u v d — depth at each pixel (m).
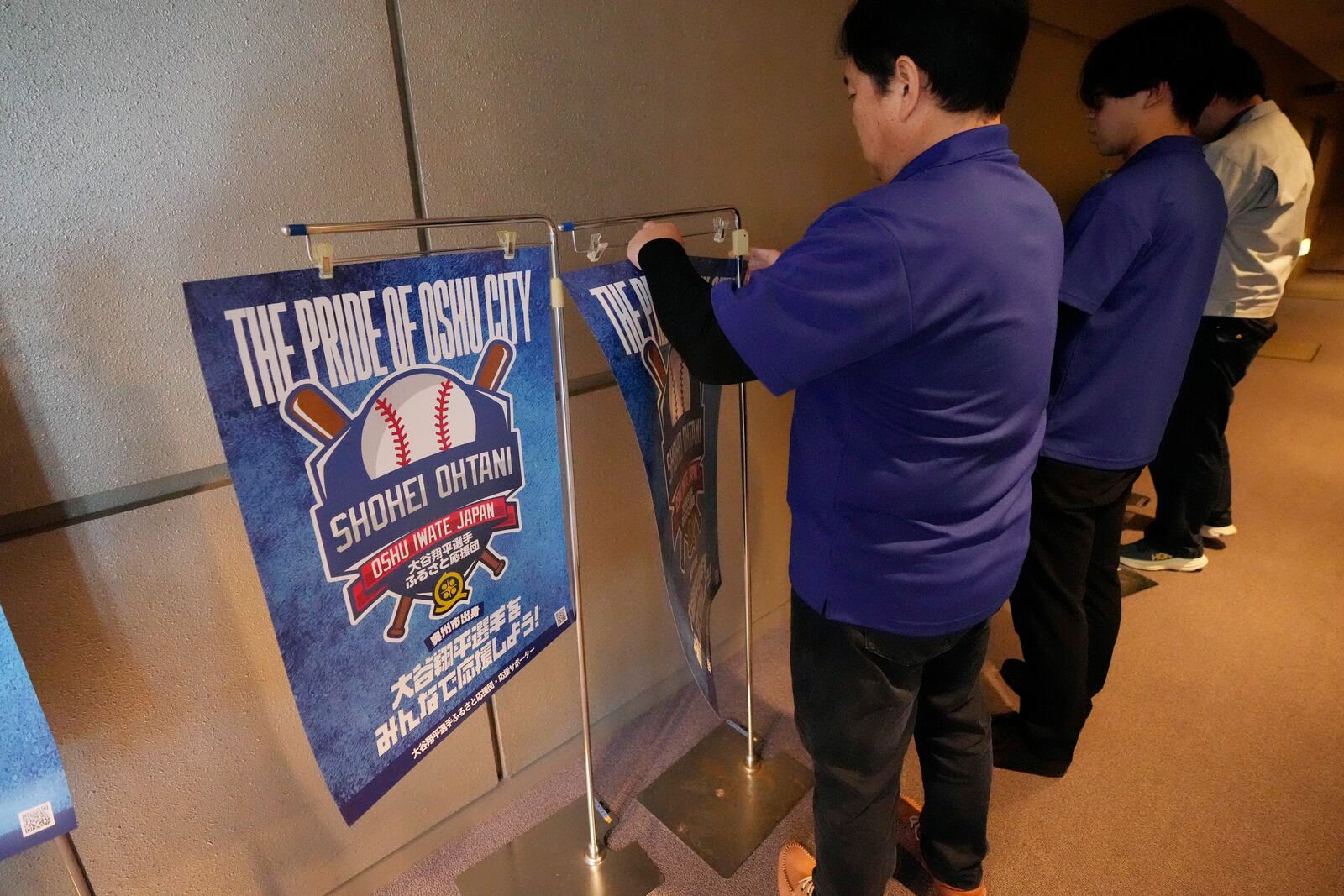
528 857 1.53
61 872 1.08
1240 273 2.27
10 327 0.87
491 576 1.14
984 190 0.84
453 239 1.24
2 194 0.83
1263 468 3.46
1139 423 1.43
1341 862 1.49
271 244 1.04
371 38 1.07
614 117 1.41
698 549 1.40
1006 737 1.76
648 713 1.93
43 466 0.92
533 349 1.09
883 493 0.96
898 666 1.07
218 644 1.14
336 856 1.39
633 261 1.08
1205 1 3.97
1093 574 1.70
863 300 0.80
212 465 1.07
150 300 0.96
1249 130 2.27
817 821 1.19
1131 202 1.31
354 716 0.98
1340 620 2.30
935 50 0.84
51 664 0.99
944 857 1.35
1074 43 2.78
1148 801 1.65
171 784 1.15
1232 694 1.99
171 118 0.92
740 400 1.48
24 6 0.80
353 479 0.90
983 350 0.87
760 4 1.61
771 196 1.78
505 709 1.60
